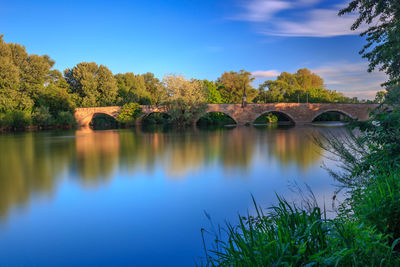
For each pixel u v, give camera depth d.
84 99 72.06
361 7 16.45
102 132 48.41
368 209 3.01
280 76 105.19
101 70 76.69
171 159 19.91
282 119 87.12
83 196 11.33
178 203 10.05
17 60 55.22
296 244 2.30
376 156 4.77
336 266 1.95
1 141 34.09
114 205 10.09
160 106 63.12
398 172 3.94
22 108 53.25
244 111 60.97
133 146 27.92
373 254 2.23
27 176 15.23
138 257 6.30
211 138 34.47
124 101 75.06
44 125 56.22
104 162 19.20
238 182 12.59
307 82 103.25
